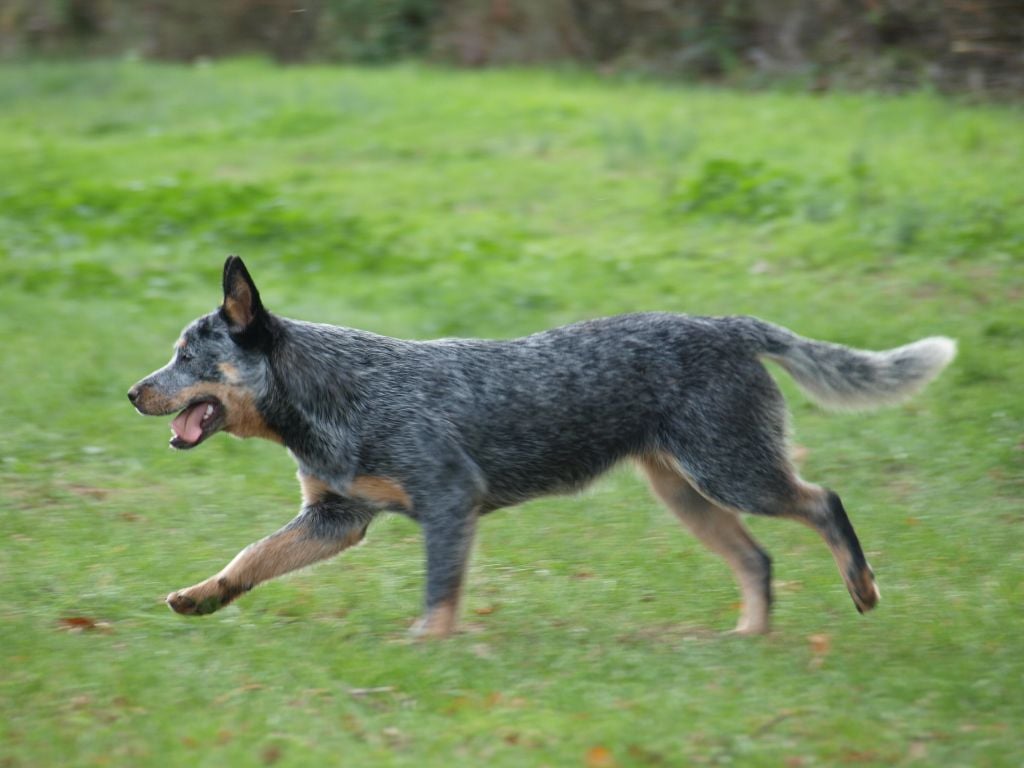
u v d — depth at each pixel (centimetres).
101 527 1598
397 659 1181
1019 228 2522
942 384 1986
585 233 2788
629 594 1414
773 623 1328
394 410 1277
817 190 2839
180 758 979
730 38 4381
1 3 5681
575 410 1300
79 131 3934
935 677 1127
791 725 1031
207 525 1623
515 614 1359
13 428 1930
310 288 2541
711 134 3434
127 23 5472
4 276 2608
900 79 3969
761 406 1304
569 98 3981
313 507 1330
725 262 2541
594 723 1037
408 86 4288
